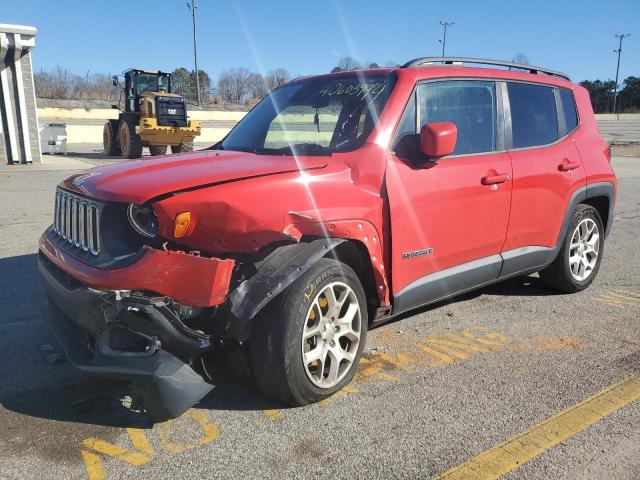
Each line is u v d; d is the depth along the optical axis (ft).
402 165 12.23
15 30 55.57
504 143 14.84
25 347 13.50
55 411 10.65
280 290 9.94
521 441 9.82
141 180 10.50
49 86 192.54
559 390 11.68
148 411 9.43
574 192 16.67
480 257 14.30
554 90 16.94
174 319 9.34
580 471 9.00
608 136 133.90
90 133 114.52
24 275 19.11
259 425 10.30
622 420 10.52
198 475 8.87
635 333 14.84
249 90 218.59
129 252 10.08
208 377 10.12
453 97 13.75
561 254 17.17
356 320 11.59
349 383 11.93
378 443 9.76
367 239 11.51
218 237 9.96
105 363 9.48
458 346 13.92
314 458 9.34
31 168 54.54
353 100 13.21
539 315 16.15
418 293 12.84
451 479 8.80
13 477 8.74
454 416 10.64
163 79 75.25
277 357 10.17
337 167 11.52
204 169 11.00
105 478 8.77
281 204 10.36
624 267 21.57
